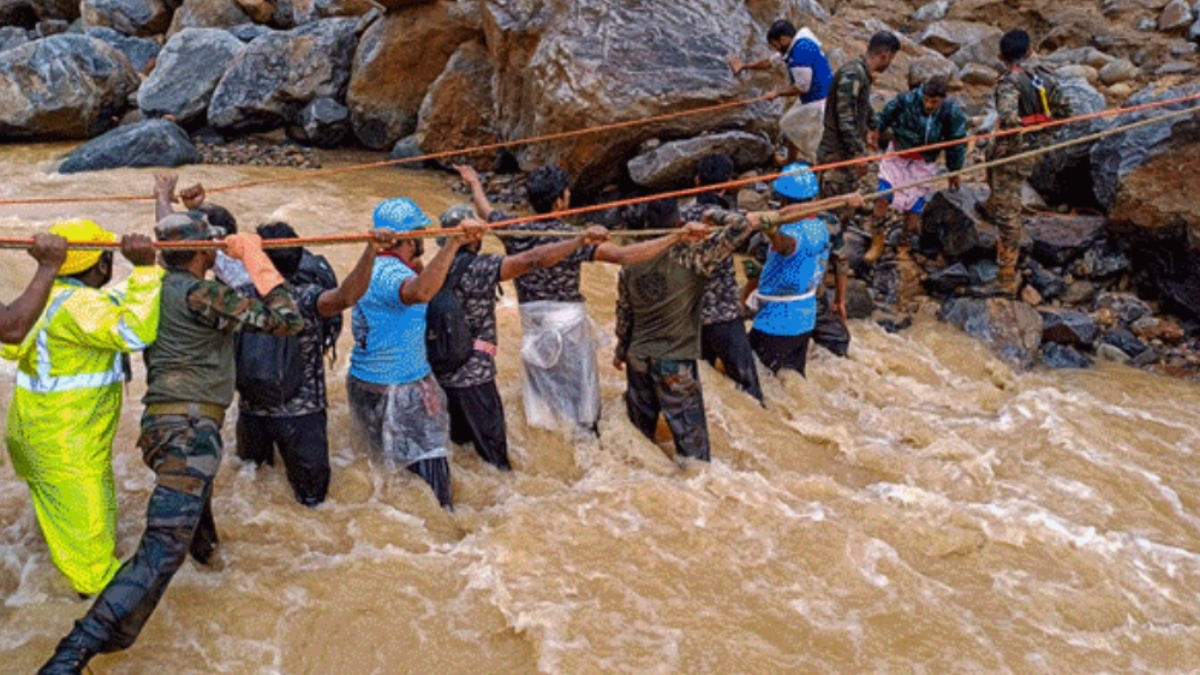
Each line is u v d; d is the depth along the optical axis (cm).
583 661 411
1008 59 763
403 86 1259
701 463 554
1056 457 605
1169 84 1072
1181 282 796
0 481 513
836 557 487
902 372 717
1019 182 763
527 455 565
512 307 769
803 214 521
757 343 659
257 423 493
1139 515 552
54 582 440
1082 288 823
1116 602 474
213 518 474
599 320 750
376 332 500
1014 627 452
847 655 426
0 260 777
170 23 1683
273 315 397
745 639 430
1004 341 753
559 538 490
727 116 961
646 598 452
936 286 823
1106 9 1252
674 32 970
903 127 814
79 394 405
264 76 1316
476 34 1209
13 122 1341
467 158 1177
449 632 428
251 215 1002
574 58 948
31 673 391
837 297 712
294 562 460
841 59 1100
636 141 961
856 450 595
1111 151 820
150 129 1227
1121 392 703
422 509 502
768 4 1097
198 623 421
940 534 512
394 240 420
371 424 515
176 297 397
